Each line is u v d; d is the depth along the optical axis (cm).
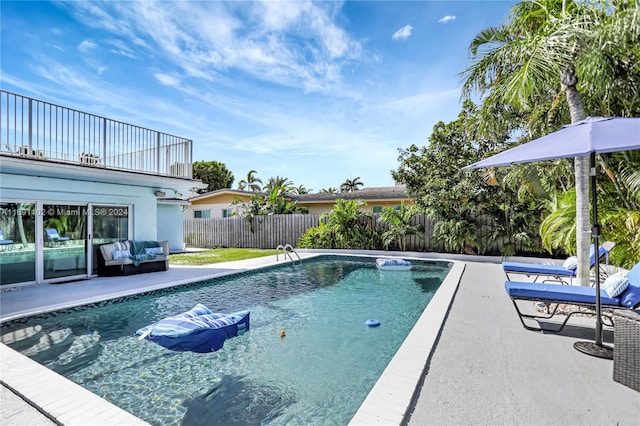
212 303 729
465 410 267
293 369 414
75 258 914
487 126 809
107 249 948
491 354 376
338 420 307
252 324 588
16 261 805
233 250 1772
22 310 606
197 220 2100
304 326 579
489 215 1338
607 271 757
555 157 366
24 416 279
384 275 1075
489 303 605
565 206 845
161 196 1151
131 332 543
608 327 466
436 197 1435
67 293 740
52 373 358
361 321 609
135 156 1023
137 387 371
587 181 596
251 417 314
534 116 875
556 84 738
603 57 579
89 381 384
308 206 2512
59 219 885
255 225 1909
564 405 273
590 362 354
